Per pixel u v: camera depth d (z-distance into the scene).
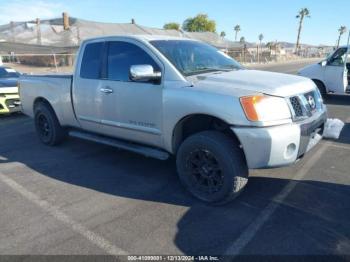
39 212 3.65
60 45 23.22
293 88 3.58
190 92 3.57
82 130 5.42
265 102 3.27
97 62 4.69
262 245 2.95
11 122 8.34
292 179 4.27
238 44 38.72
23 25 23.25
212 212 3.53
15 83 8.83
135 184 4.30
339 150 5.42
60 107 5.46
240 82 3.59
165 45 4.23
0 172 4.86
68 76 5.27
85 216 3.54
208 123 3.82
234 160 3.40
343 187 4.03
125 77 4.28
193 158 3.72
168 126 3.83
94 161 5.21
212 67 4.27
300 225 3.23
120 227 3.31
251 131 3.22
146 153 4.20
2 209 3.74
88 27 24.27
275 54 46.47
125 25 26.02
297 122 3.39
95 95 4.68
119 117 4.42
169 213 3.54
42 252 2.95
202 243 3.01
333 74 9.67
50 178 4.58
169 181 4.36
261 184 4.13
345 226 3.20
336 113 8.39
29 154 5.66
